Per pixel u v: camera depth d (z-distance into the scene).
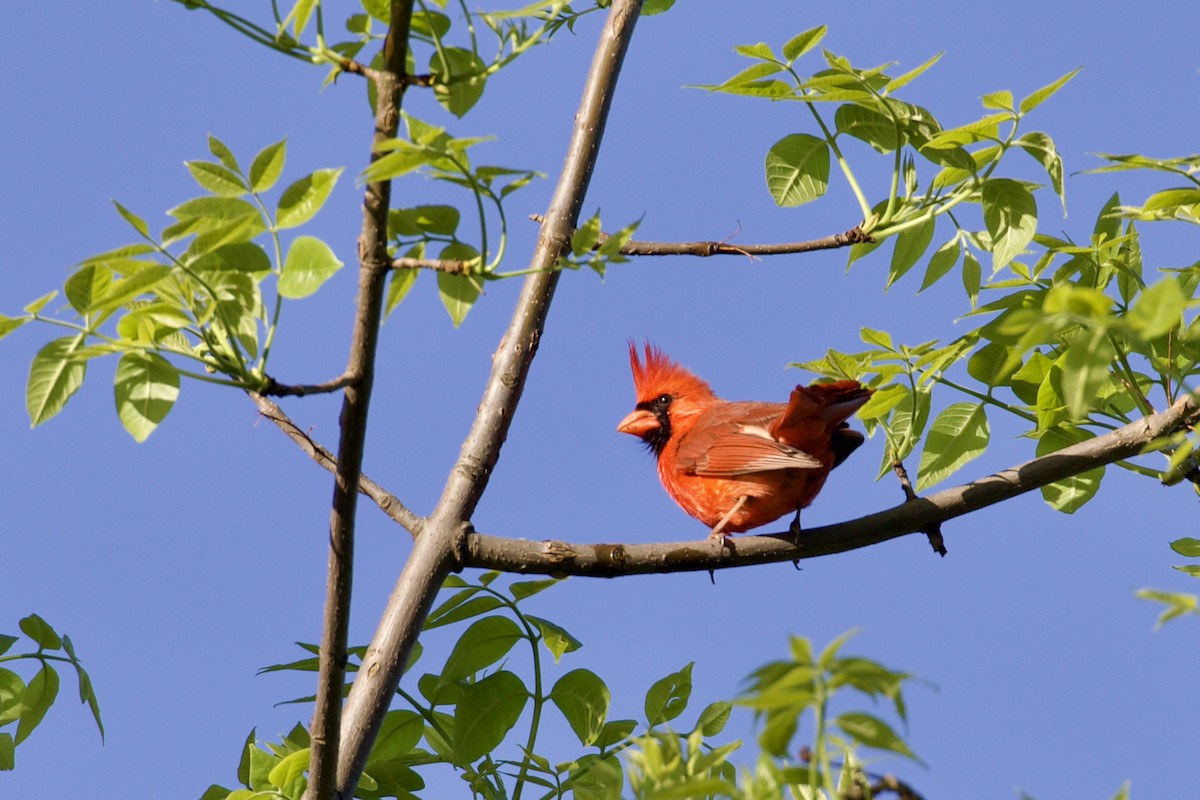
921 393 8.62
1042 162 8.25
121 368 5.88
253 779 7.32
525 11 6.26
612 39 9.05
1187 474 7.89
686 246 9.04
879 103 8.52
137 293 5.68
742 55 8.45
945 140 8.20
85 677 8.00
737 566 8.12
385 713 7.32
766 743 3.51
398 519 7.88
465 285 5.91
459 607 7.73
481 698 7.59
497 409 8.10
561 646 7.73
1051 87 7.93
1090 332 5.17
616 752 7.57
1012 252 8.16
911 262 8.93
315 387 5.97
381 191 5.89
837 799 3.45
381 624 7.52
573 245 5.76
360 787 7.71
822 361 8.88
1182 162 6.60
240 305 5.92
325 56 5.91
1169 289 4.82
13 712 7.93
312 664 7.70
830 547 8.20
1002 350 8.47
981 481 8.18
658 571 7.98
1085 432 8.54
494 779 7.56
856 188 8.91
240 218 5.67
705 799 4.62
